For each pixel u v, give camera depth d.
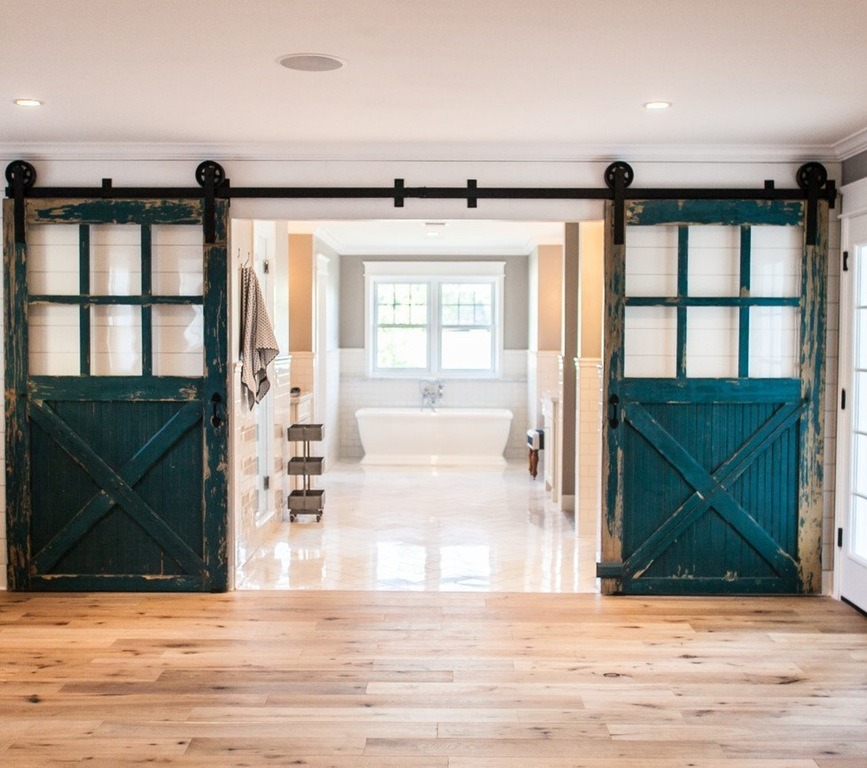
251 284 6.00
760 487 5.27
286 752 3.23
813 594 5.30
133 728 3.43
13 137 5.01
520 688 3.85
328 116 4.55
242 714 3.56
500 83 3.97
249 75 3.86
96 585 5.29
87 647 4.34
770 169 5.20
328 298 10.62
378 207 5.24
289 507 7.54
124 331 5.27
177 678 3.94
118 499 5.24
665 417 5.23
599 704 3.68
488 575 5.79
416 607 5.05
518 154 5.19
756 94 4.13
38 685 3.86
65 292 5.25
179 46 3.49
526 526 7.36
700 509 5.25
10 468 5.25
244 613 4.91
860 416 5.08
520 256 11.73
